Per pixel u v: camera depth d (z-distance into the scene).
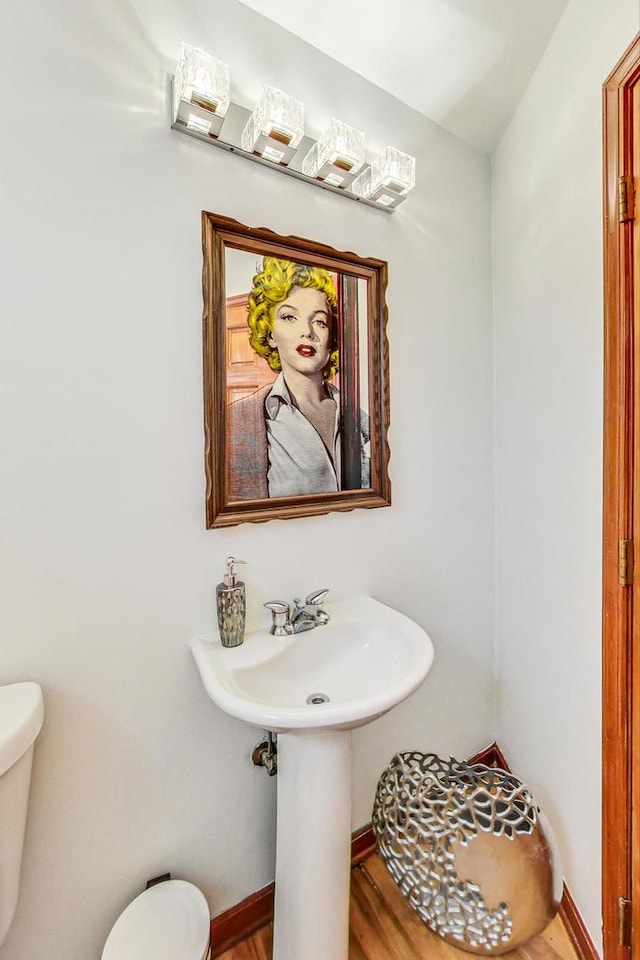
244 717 0.77
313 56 1.14
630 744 0.94
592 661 1.07
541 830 0.99
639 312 0.89
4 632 0.83
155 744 0.99
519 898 0.93
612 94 0.92
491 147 1.52
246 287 1.05
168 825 1.01
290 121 0.98
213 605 1.04
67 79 0.84
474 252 1.53
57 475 0.86
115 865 0.95
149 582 0.96
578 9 1.06
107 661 0.92
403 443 1.37
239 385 1.05
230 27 1.01
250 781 1.12
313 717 0.77
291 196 1.12
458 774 1.08
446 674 1.53
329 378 1.19
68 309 0.86
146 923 0.90
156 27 0.93
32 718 0.75
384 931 1.16
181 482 0.99
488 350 1.58
